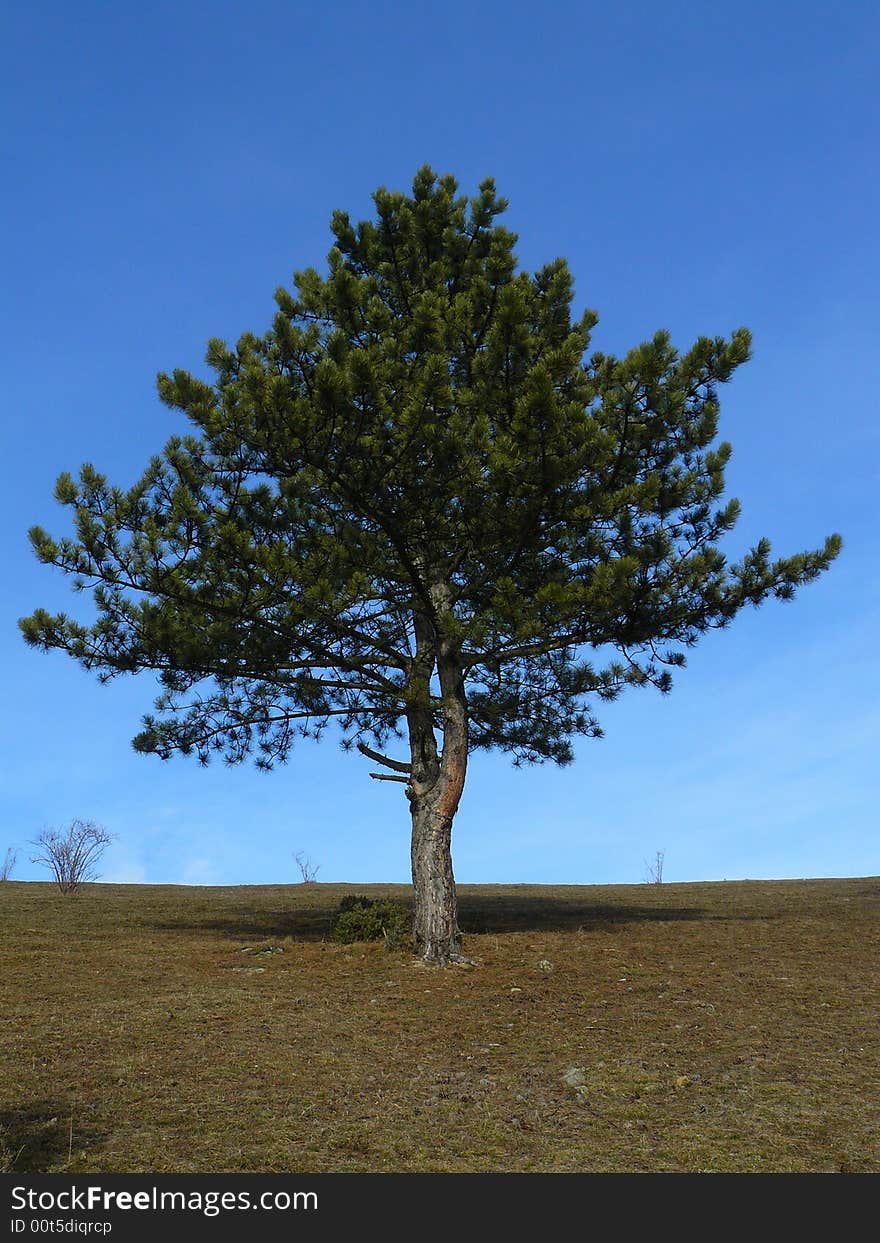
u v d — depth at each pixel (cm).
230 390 1264
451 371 1478
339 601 1398
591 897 2316
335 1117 811
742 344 1398
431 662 1562
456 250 1702
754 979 1293
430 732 1526
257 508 1452
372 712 1596
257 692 1673
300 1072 921
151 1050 973
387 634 1622
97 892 2533
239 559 1359
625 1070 936
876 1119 812
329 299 1329
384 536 1444
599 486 1344
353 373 1176
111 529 1377
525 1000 1193
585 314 1688
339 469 1280
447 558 1446
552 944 1514
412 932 1476
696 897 2272
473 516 1323
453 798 1434
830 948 1495
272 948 1502
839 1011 1141
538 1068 947
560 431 1230
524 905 2114
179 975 1325
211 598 1425
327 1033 1054
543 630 1338
